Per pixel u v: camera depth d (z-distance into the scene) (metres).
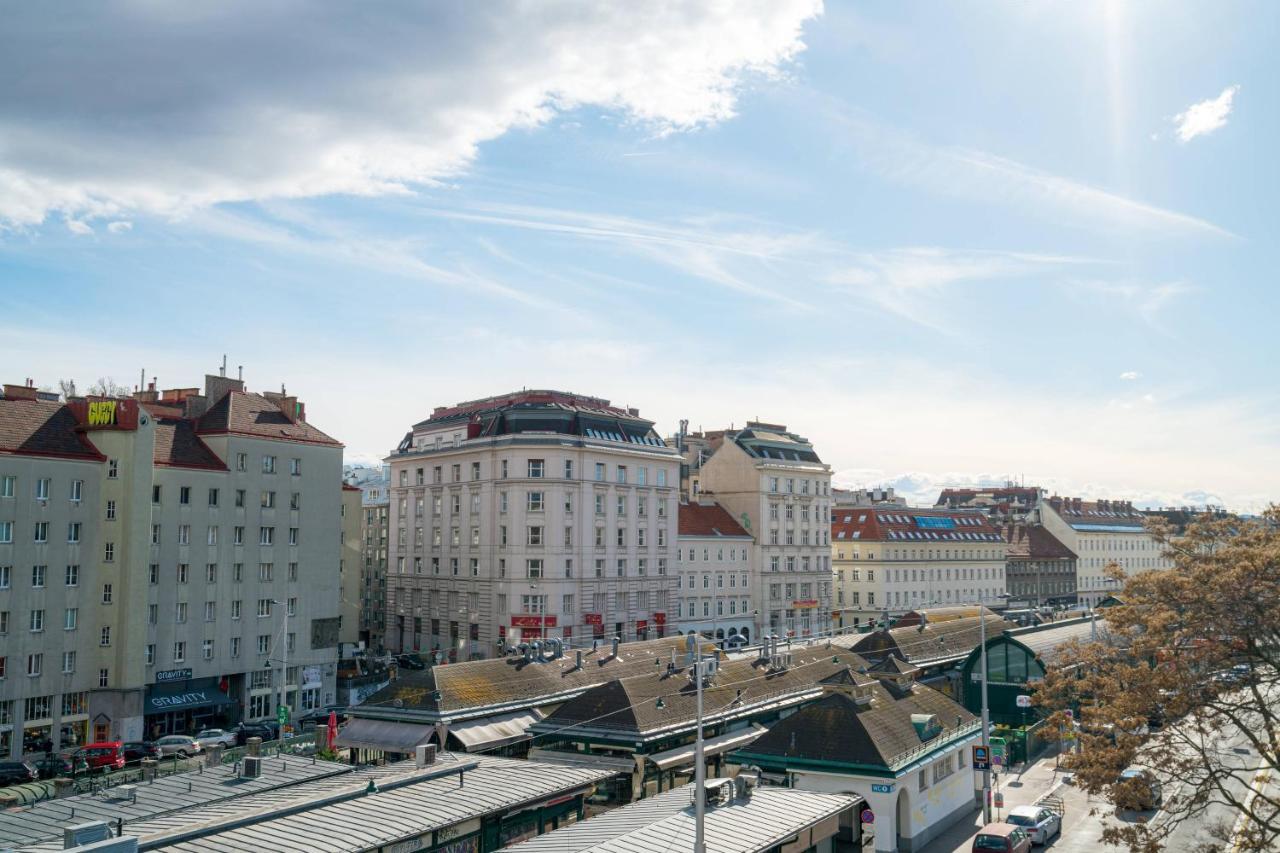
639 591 118.88
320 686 89.81
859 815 45.94
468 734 54.56
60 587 72.25
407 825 34.09
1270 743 36.22
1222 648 35.97
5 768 60.59
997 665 74.44
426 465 124.12
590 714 54.97
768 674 68.81
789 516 142.12
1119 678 38.09
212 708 81.88
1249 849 38.12
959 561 172.62
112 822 33.41
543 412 115.12
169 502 79.12
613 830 35.22
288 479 88.38
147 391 96.31
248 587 84.44
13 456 70.31
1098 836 52.03
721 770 57.66
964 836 51.97
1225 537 38.44
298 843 31.64
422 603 122.50
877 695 54.34
